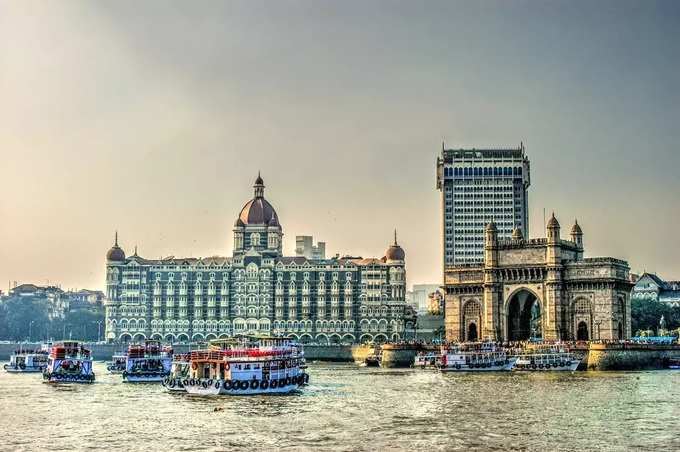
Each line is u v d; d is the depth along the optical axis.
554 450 95.69
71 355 193.38
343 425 113.44
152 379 194.88
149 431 109.62
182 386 162.38
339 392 156.50
